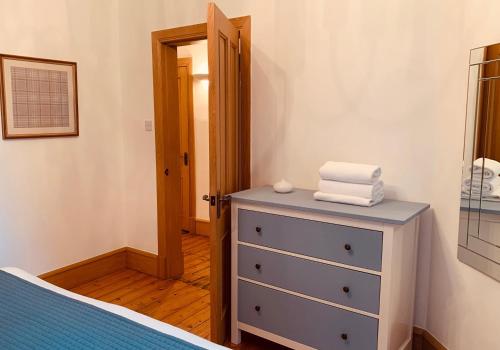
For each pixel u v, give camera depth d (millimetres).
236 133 2859
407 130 2363
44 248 3232
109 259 3723
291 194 2553
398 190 2428
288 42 2740
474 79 1972
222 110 2439
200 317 2938
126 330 1334
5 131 2922
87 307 1497
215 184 2336
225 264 2609
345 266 2100
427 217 2334
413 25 2285
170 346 1239
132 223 3801
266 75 2852
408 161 2375
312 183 2754
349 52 2520
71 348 1230
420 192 2350
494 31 1873
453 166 2160
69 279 3406
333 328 2184
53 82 3184
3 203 2957
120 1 3572
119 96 3691
